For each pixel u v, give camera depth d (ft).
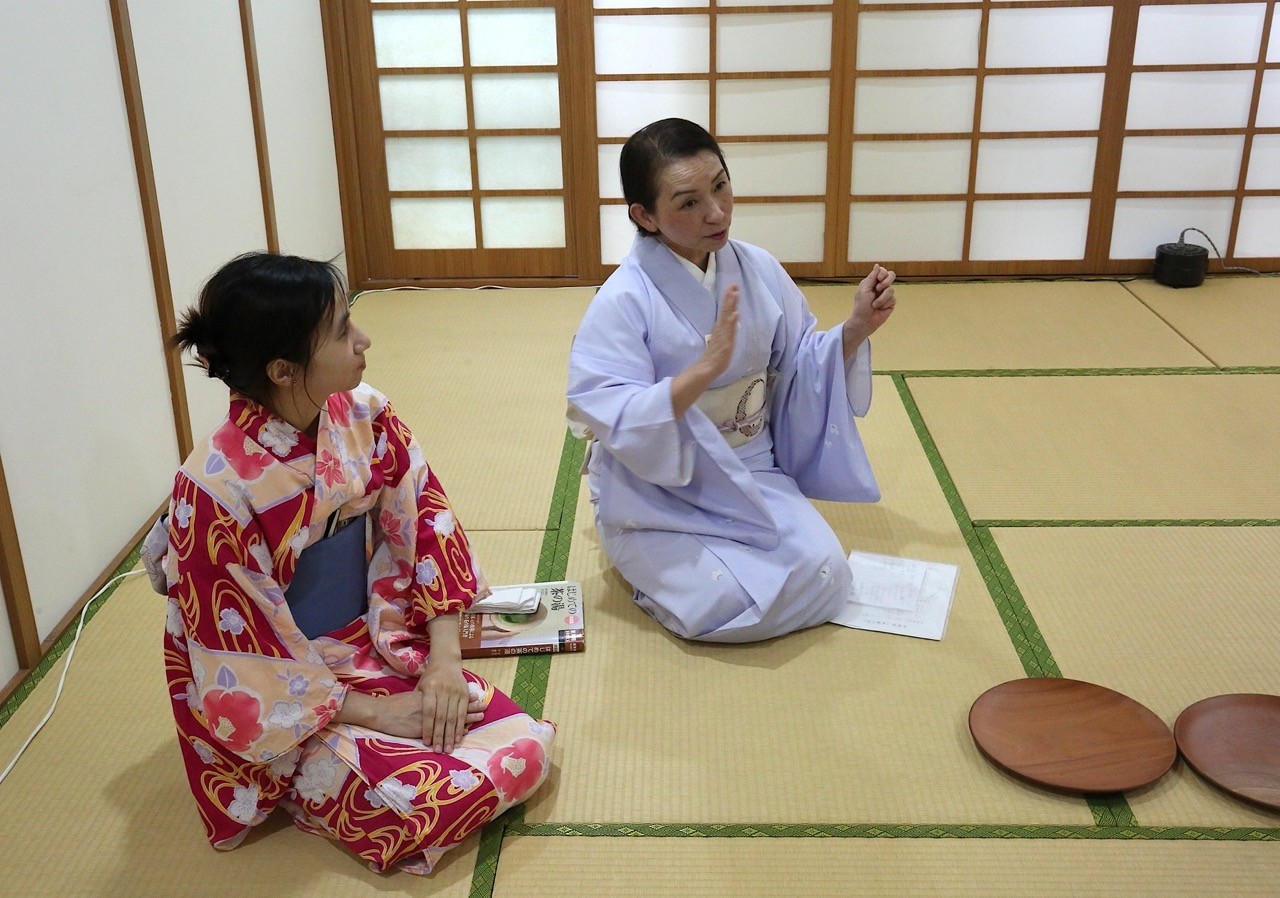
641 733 6.68
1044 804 6.07
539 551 8.68
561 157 14.64
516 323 13.74
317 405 5.53
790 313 7.91
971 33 13.91
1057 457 9.91
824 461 8.17
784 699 6.93
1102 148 14.32
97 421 8.36
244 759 5.77
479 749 5.94
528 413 11.10
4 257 7.23
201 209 10.32
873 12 13.88
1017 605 7.80
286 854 5.89
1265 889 5.50
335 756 5.79
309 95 13.57
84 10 8.23
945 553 8.46
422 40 14.20
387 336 13.34
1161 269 14.40
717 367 6.61
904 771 6.33
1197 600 7.79
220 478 5.35
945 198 14.65
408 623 6.30
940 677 7.09
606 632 7.64
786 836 5.90
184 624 5.46
